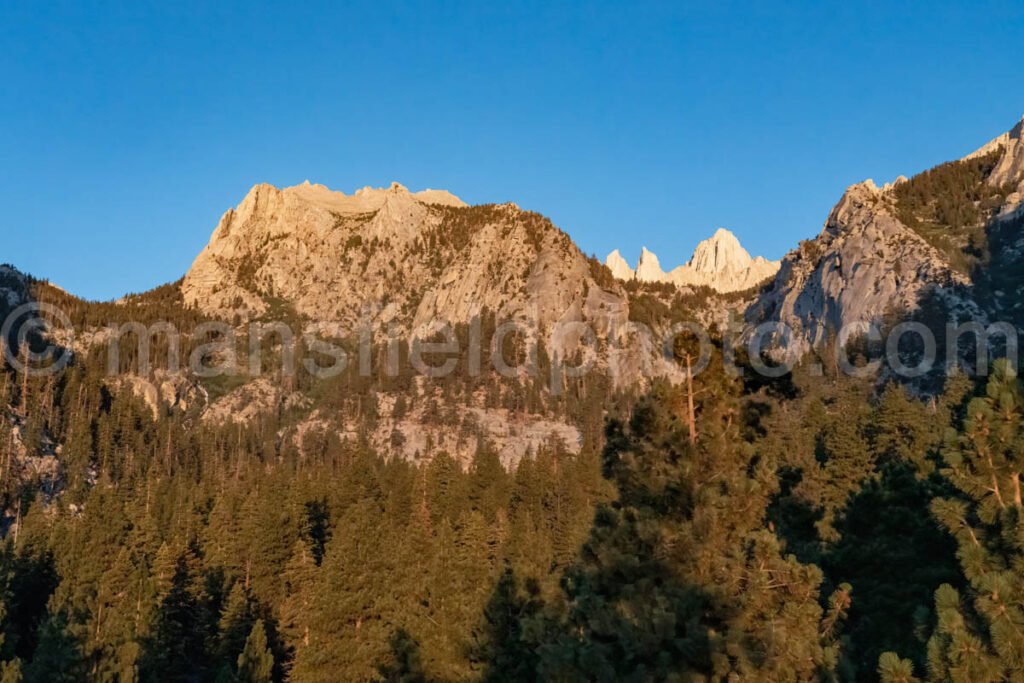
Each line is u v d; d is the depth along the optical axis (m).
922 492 28.42
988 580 13.22
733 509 22.98
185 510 97.19
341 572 54.81
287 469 144.12
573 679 21.42
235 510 94.06
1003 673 12.49
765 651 19.86
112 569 62.06
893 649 22.52
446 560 46.62
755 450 25.00
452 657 39.38
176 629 64.75
